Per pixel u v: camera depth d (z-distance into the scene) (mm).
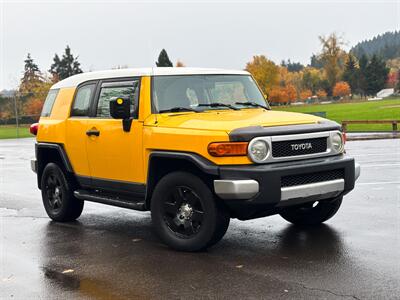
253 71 80062
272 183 6156
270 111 7445
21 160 21281
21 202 10883
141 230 8000
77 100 8367
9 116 67750
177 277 5703
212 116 6926
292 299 4926
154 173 6973
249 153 6172
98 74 8125
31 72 85125
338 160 6738
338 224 7848
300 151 6504
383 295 4957
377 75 118562
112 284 5570
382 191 10641
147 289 5375
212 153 6254
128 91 7469
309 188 6422
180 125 6699
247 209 6277
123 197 7691
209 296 5094
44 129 8898
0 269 6230
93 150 7855
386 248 6500
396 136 27938
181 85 7406
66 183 8523
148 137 6957
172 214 6809
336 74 109688
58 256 6711
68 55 98500
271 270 5805
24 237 7770
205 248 6602
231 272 5793
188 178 6527
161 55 73250
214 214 6383
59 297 5254
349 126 38812
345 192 6902
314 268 5816
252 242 7008
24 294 5375
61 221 8773
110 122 7559
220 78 7793
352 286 5211
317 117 7105
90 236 7711
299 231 7520
